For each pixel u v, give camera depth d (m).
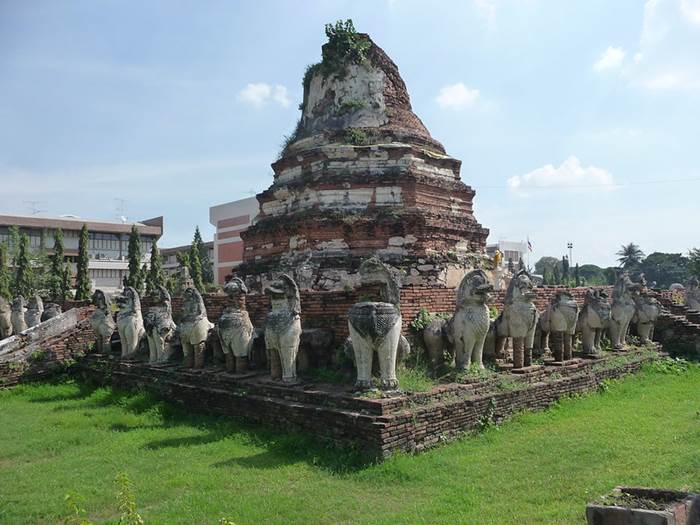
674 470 8.14
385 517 7.03
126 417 12.71
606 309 16.16
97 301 18.86
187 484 8.33
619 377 16.11
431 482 8.30
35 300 24.91
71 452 10.43
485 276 12.18
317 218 17.91
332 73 20.45
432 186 19.00
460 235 19.27
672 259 93.69
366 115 19.86
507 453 9.57
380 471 8.70
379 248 17.70
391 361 10.63
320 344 12.71
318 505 7.49
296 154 19.52
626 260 96.25
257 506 7.44
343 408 10.12
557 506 7.16
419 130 20.66
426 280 17.16
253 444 10.43
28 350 18.39
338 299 12.95
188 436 11.12
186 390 13.41
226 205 74.62
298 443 10.04
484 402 11.16
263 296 15.20
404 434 9.50
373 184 18.27
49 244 74.69
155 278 54.72
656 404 13.35
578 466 8.73
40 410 14.30
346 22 20.59
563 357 15.01
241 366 13.14
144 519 7.14
